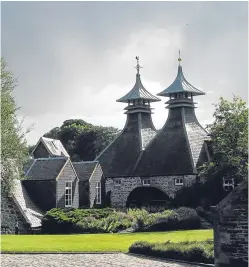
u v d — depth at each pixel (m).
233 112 71.81
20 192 64.56
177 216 57.34
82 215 60.03
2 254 36.50
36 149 98.94
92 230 57.38
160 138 87.50
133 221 59.12
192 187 77.31
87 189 76.25
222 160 70.31
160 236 48.34
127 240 44.88
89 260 33.50
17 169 62.47
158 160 83.88
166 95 90.56
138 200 82.94
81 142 141.50
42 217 60.59
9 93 63.78
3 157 60.94
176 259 33.81
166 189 81.00
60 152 101.44
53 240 45.31
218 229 29.64
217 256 29.55
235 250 29.03
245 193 28.98
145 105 95.19
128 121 94.75
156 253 35.06
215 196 73.81
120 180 85.50
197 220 58.12
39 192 66.75
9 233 60.28
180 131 86.31
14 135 62.56
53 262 32.72
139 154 88.12
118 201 84.88
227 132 70.50
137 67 98.94
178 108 88.88
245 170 68.25
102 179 81.62
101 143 140.38
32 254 36.50
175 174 79.94
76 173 74.69
